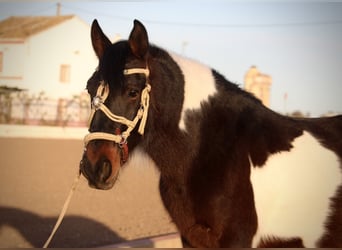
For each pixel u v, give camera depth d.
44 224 4.83
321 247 2.38
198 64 2.56
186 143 2.35
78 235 4.43
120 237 4.40
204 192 2.29
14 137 13.42
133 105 2.23
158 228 4.79
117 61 2.24
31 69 21.72
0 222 4.82
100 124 2.19
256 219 2.29
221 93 2.46
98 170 2.14
